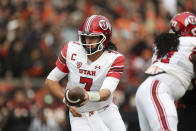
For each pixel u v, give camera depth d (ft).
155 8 139.64
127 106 95.14
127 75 109.09
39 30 118.93
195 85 59.11
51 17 125.80
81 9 131.44
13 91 100.68
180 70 56.29
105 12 131.85
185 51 56.44
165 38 57.57
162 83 55.88
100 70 52.03
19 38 118.11
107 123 53.47
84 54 52.21
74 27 121.60
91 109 53.01
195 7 137.28
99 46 51.62
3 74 114.93
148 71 57.72
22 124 96.17
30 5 130.72
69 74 53.42
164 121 53.52
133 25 130.72
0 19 127.95
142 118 57.52
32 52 114.21
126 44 120.06
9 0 132.77
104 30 51.47
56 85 53.06
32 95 100.68
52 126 95.81
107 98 50.83
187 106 61.00
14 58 114.11
